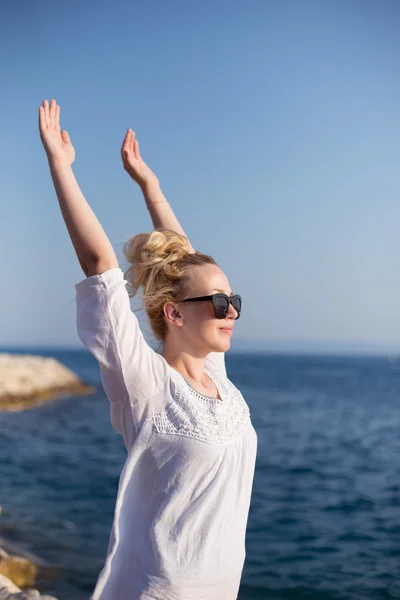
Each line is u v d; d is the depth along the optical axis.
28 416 31.06
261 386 61.72
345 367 134.38
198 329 2.30
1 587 4.79
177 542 2.03
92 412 33.16
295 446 23.36
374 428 29.45
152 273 2.35
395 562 9.31
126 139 3.12
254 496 14.35
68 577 7.51
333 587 8.16
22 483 14.84
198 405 2.14
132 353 2.07
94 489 14.21
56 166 2.19
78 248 2.15
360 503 13.75
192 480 2.07
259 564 9.12
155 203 3.12
